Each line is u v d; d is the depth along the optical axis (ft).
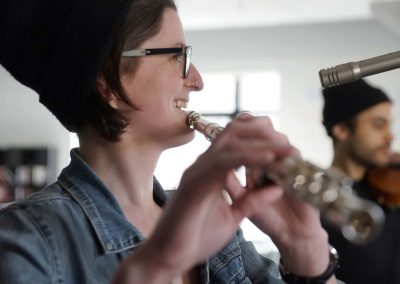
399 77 19.35
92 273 2.88
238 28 21.39
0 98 22.85
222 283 3.36
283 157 2.02
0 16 3.24
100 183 3.07
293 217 2.75
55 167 22.49
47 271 2.72
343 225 1.81
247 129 2.04
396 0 17.03
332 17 19.98
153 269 2.14
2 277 2.60
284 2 18.33
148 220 3.25
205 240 2.20
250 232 15.97
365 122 6.08
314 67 20.71
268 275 3.51
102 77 3.08
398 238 5.26
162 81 3.13
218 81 22.06
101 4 3.05
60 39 3.11
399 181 5.68
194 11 19.44
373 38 20.15
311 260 2.80
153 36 3.16
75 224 2.93
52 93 3.17
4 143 22.75
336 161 6.22
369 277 5.06
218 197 2.21
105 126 3.06
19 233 2.72
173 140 3.18
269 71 21.13
